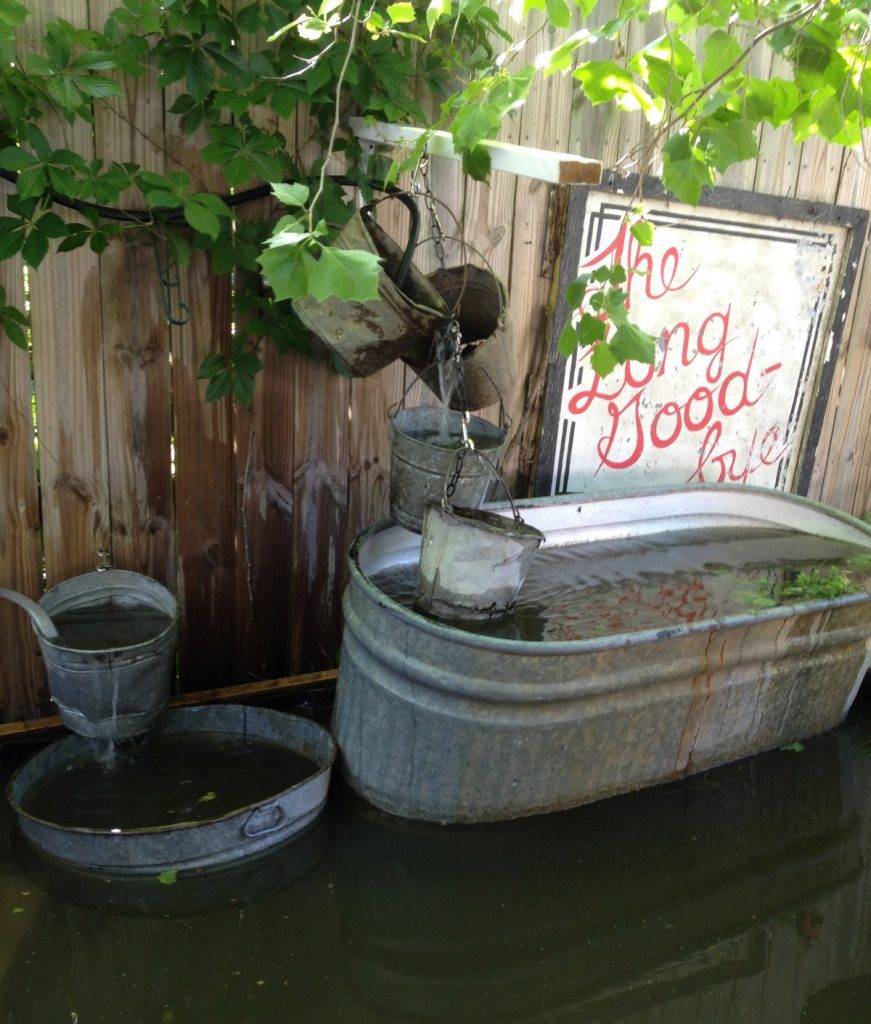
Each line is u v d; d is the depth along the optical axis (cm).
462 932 258
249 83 278
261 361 318
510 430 378
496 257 354
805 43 199
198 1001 228
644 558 361
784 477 462
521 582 286
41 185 251
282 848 275
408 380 352
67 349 290
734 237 401
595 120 357
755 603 315
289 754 307
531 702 273
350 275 165
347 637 299
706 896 279
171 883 259
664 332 397
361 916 259
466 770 280
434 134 258
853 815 321
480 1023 230
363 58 291
